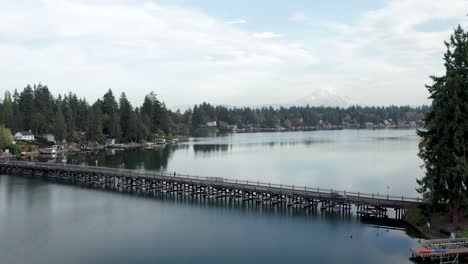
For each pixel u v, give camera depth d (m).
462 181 42.84
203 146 165.75
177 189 70.44
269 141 192.62
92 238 45.56
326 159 117.69
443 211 46.97
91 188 74.75
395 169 97.06
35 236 46.22
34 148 137.75
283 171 95.75
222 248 42.38
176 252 41.31
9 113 149.50
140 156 129.00
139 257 39.97
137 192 71.06
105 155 131.75
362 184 78.19
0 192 70.88
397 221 51.06
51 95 175.50
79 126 167.75
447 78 41.75
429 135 45.41
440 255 36.72
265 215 54.94
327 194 56.28
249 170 98.06
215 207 59.66
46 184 78.88
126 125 170.38
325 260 39.06
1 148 127.75
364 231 47.44
